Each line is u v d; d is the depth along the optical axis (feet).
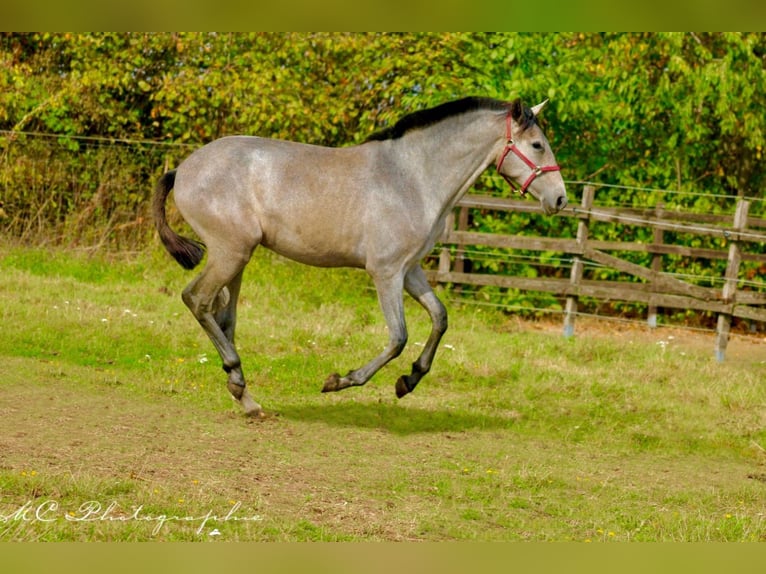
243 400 27.66
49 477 19.92
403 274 26.35
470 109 26.55
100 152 51.47
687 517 21.39
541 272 52.65
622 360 39.34
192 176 26.27
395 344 26.16
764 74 53.67
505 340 41.09
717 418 31.58
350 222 25.95
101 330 35.83
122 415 26.76
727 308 43.16
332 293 47.11
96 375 30.89
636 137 53.88
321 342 37.32
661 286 44.83
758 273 53.57
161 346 35.14
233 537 17.83
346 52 53.78
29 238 50.44
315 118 51.52
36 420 25.39
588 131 52.80
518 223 51.34
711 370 38.47
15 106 52.54
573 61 50.60
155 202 27.02
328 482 22.27
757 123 53.57
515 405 31.55
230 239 26.07
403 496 21.77
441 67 50.88
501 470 24.64
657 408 31.89
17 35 55.57
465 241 47.42
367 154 26.45
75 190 51.44
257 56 53.21
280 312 42.50
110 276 47.06
